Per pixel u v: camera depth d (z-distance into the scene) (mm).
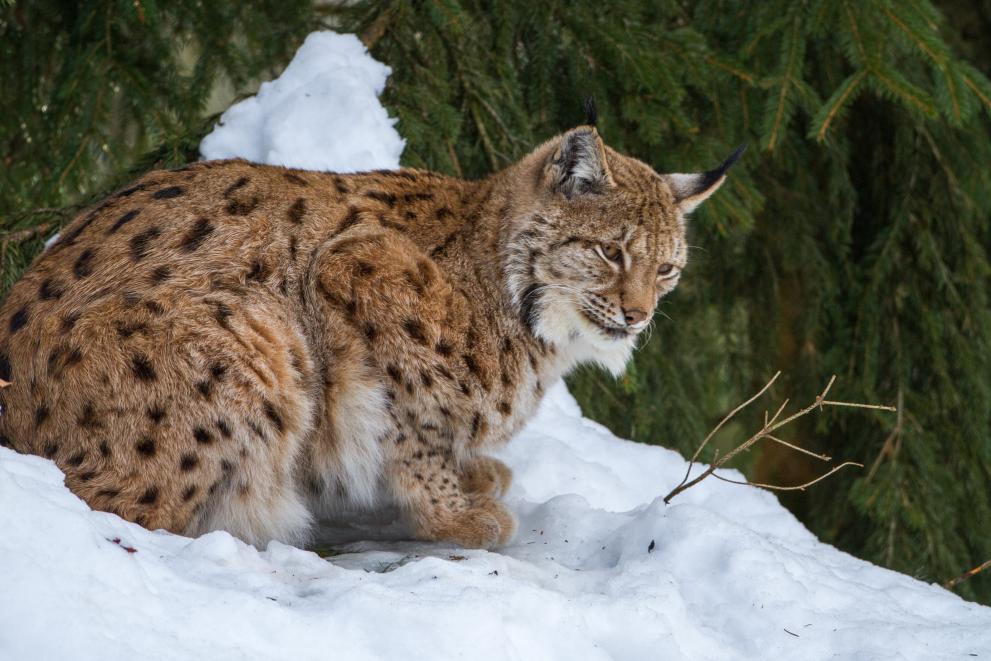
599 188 10078
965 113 13398
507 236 9969
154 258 8789
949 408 16047
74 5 14406
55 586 6047
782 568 8859
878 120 16594
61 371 8195
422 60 13922
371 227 9672
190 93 13906
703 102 14789
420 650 6637
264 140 12547
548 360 10250
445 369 9523
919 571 14391
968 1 17438
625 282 10172
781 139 14305
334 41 13328
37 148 14719
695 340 17375
